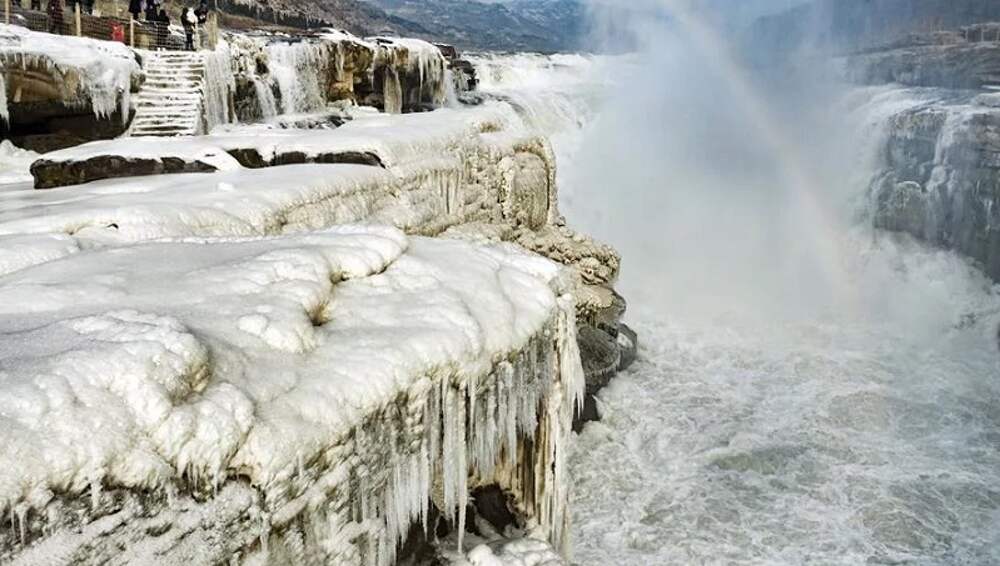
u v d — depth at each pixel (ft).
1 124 39.99
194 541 8.89
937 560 27.40
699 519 29.01
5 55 38.09
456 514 15.34
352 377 11.19
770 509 29.94
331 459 10.44
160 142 32.83
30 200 24.63
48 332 9.87
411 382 11.95
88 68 41.45
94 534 8.06
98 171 29.81
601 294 41.50
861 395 40.93
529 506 16.96
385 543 11.78
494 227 37.70
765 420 37.45
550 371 16.55
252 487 9.48
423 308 13.73
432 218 32.55
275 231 22.75
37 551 7.64
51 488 7.76
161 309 11.60
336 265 14.66
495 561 14.03
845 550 27.61
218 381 9.96
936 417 39.27
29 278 13.09
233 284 12.93
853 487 31.76
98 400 8.55
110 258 14.71
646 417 36.81
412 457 12.19
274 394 10.30
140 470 8.43
